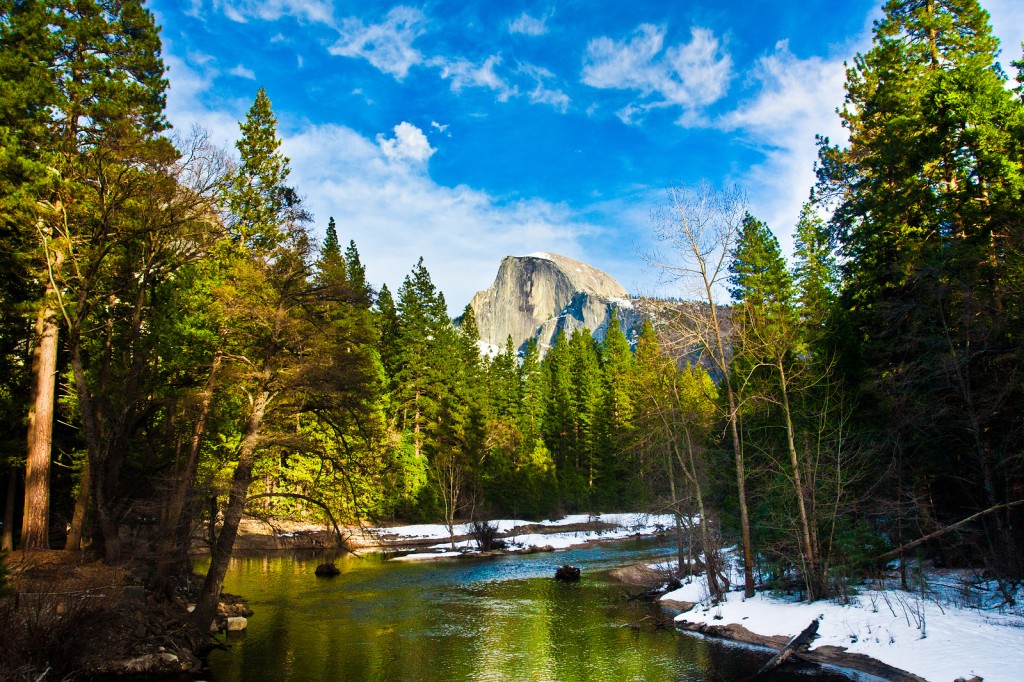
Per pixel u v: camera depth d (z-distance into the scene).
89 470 20.61
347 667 16.27
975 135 20.53
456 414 58.84
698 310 21.75
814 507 19.97
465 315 75.62
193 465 20.28
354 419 22.03
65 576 16.62
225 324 20.45
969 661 12.86
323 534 23.91
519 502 61.56
